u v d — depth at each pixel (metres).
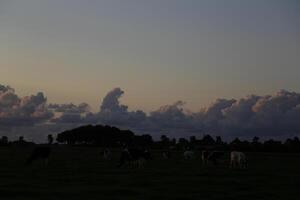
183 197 27.17
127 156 55.19
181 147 155.00
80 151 122.06
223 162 68.38
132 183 34.03
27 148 139.50
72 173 42.50
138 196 27.22
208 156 61.59
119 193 28.19
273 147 142.38
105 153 79.00
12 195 26.53
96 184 33.19
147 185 33.00
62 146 178.50
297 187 33.94
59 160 68.38
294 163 71.25
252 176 42.22
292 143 147.00
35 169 47.12
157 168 52.09
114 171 45.72
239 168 54.56
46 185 31.81
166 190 30.30
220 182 35.66
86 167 51.88
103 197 26.34
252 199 27.31
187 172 45.38
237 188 32.22
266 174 44.94
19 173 41.50
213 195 28.45
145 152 57.66
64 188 30.12
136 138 192.88
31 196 26.20
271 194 29.56
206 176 41.12
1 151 104.31
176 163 64.81
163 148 161.62
